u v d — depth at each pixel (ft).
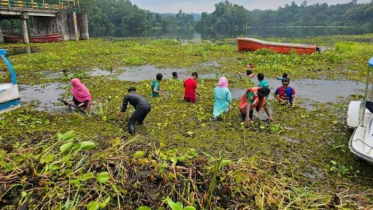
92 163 13.42
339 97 32.19
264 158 17.56
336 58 55.83
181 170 13.28
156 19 361.71
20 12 100.42
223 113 25.18
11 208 11.02
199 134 21.18
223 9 334.44
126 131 21.74
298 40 116.26
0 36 106.11
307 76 43.80
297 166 16.62
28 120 24.23
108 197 10.90
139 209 10.17
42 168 12.80
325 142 19.98
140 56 66.39
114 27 287.48
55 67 52.80
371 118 17.87
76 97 26.99
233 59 62.39
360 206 12.68
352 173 15.90
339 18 392.68
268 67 49.83
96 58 64.44
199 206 11.43
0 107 25.96
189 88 29.32
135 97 22.26
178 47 87.81
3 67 52.37
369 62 16.61
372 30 234.17
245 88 36.58
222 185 12.67
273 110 26.86
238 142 19.85
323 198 12.84
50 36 110.42
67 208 10.73
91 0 246.68
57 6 118.73
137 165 13.46
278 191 12.93
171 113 25.94
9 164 12.85
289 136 20.95
